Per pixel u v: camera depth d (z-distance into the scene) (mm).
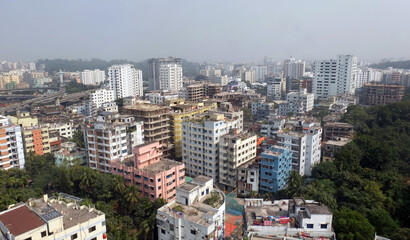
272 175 110875
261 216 69688
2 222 58844
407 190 100062
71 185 105250
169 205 79812
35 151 141750
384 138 146500
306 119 157625
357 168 116000
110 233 77312
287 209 75125
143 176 100875
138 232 81750
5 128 124375
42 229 57906
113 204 93750
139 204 91250
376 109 182500
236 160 119375
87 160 128375
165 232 76750
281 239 62250
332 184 101125
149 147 106812
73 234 62281
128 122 132500
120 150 120625
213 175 125312
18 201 92938
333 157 138625
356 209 83938
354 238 65938
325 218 63688
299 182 98125
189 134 130375
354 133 158875
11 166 127375
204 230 69688
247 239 60000
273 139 142250
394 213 90375
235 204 107188
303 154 127312
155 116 144125
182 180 108688
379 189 101000
